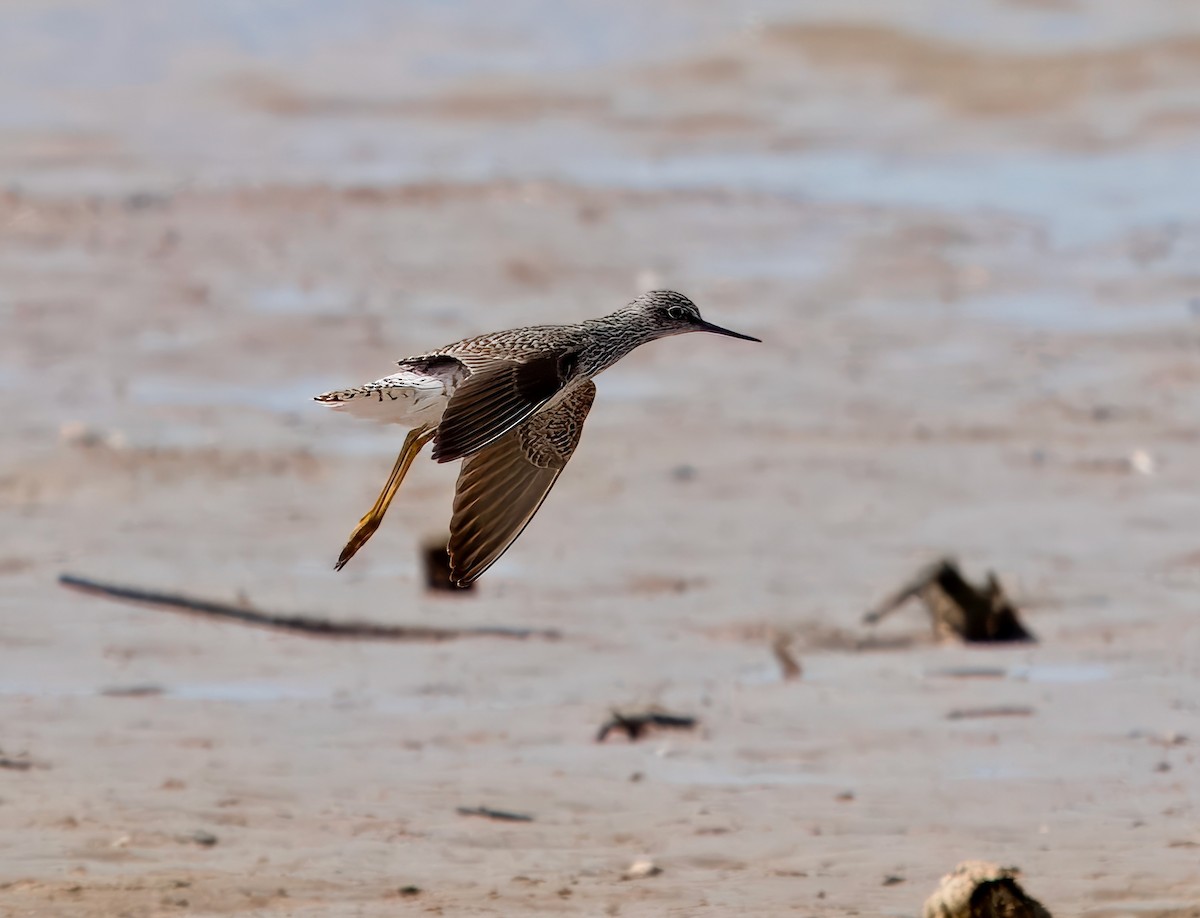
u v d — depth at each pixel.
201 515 17.28
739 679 13.17
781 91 41.12
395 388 8.11
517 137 37.47
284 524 17.11
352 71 43.06
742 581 15.60
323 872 9.38
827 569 16.00
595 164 35.16
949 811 10.52
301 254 28.36
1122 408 21.28
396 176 33.47
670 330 8.83
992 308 26.12
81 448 19.08
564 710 12.42
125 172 33.69
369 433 20.23
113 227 29.48
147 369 22.33
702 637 14.19
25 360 22.56
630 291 27.05
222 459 19.05
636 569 15.94
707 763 11.38
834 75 42.22
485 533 8.09
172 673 13.05
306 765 11.23
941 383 22.31
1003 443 20.02
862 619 14.55
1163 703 12.55
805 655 13.81
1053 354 23.61
